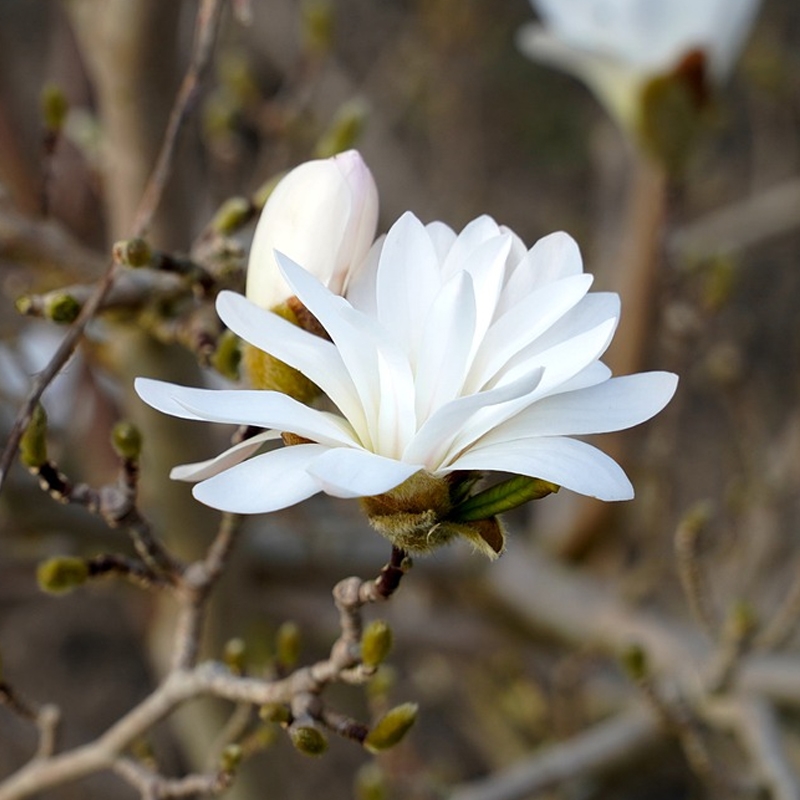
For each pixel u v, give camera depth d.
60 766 0.82
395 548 0.71
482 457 0.68
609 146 1.59
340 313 0.68
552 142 2.44
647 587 1.18
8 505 0.98
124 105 0.91
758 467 1.41
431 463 0.69
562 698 1.23
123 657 2.29
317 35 1.10
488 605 1.24
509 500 0.69
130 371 0.94
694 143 1.00
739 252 1.44
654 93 0.97
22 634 2.18
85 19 0.90
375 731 0.75
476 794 1.02
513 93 2.44
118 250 0.76
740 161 2.29
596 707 1.42
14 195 1.07
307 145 1.40
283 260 0.68
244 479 0.68
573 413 0.69
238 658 0.81
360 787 0.93
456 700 1.81
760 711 0.98
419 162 2.20
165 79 0.91
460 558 1.19
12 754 1.83
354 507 1.15
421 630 1.27
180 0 0.90
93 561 0.78
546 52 1.01
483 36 2.20
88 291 0.80
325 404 0.74
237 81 1.11
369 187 0.73
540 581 1.21
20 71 2.22
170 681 0.80
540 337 0.70
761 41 2.00
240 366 0.78
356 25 2.30
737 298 2.22
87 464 1.17
